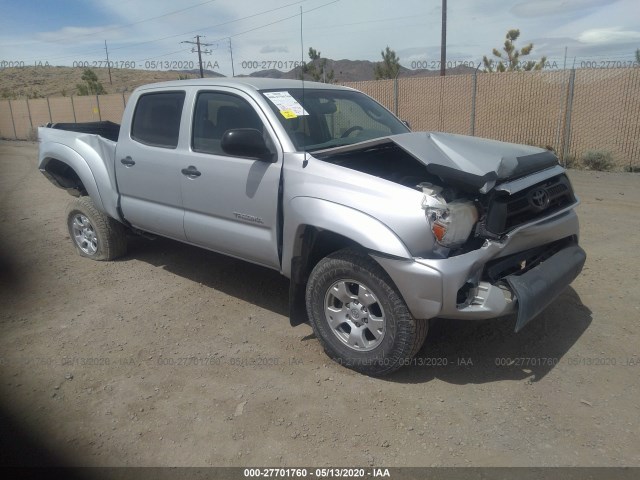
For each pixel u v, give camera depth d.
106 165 5.45
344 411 3.22
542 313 4.40
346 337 3.67
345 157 4.19
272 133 3.97
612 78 12.13
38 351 4.06
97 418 3.23
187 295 5.03
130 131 5.14
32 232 7.47
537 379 3.50
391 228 3.23
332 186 3.54
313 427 3.09
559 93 13.05
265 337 4.18
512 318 4.33
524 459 2.79
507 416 3.14
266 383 3.54
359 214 3.36
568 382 3.45
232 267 5.72
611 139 12.38
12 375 3.73
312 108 4.38
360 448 2.91
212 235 4.47
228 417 3.20
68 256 6.29
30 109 31.34
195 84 4.60
